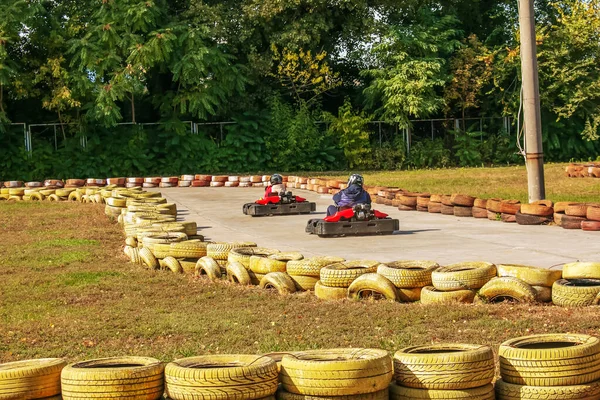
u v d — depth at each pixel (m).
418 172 28.36
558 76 32.31
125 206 17.48
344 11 33.88
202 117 30.92
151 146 32.09
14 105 31.98
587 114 33.09
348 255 10.94
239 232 14.28
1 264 11.52
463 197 15.67
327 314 7.48
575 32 32.38
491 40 35.50
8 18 28.66
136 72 29.31
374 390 4.66
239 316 7.64
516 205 14.41
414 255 10.72
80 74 29.53
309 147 32.66
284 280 8.74
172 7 33.31
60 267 11.12
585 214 12.98
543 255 10.28
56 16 30.91
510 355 4.81
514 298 7.65
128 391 4.65
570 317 6.94
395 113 32.84
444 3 35.56
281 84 33.88
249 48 32.75
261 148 33.06
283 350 6.30
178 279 9.90
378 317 7.23
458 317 7.10
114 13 29.94
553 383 4.70
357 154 33.06
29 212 18.84
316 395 4.64
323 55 32.09
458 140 33.69
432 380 4.68
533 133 14.70
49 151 30.44
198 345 6.62
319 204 19.19
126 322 7.59
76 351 6.61
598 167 21.97
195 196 22.53
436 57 33.31
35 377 4.75
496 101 33.78
